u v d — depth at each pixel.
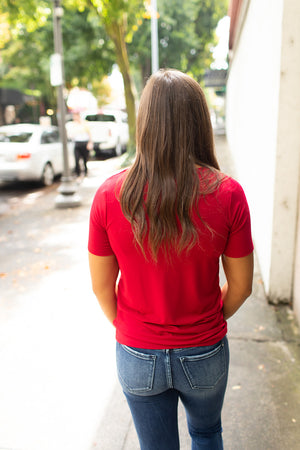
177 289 1.24
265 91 4.23
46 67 21.42
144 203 1.17
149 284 1.25
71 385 2.82
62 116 8.28
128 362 1.32
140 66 24.02
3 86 31.97
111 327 3.60
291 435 2.29
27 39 21.08
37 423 2.47
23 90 33.84
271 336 3.28
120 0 11.73
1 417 2.53
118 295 1.37
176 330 1.28
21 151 10.34
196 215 1.17
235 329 3.39
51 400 2.67
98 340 3.39
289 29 3.12
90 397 2.69
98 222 1.24
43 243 6.15
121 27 14.51
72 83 24.91
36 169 10.64
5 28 20.56
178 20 23.81
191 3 24.25
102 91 37.53
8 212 8.27
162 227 1.16
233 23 10.37
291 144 3.35
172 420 1.40
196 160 1.22
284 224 3.54
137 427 1.42
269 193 3.81
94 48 19.86
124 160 14.80
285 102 3.27
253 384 2.71
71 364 3.07
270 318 3.54
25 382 2.86
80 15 19.22
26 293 4.37
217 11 29.11
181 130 1.18
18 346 3.33
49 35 20.52
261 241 4.52
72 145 12.96
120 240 1.22
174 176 1.17
